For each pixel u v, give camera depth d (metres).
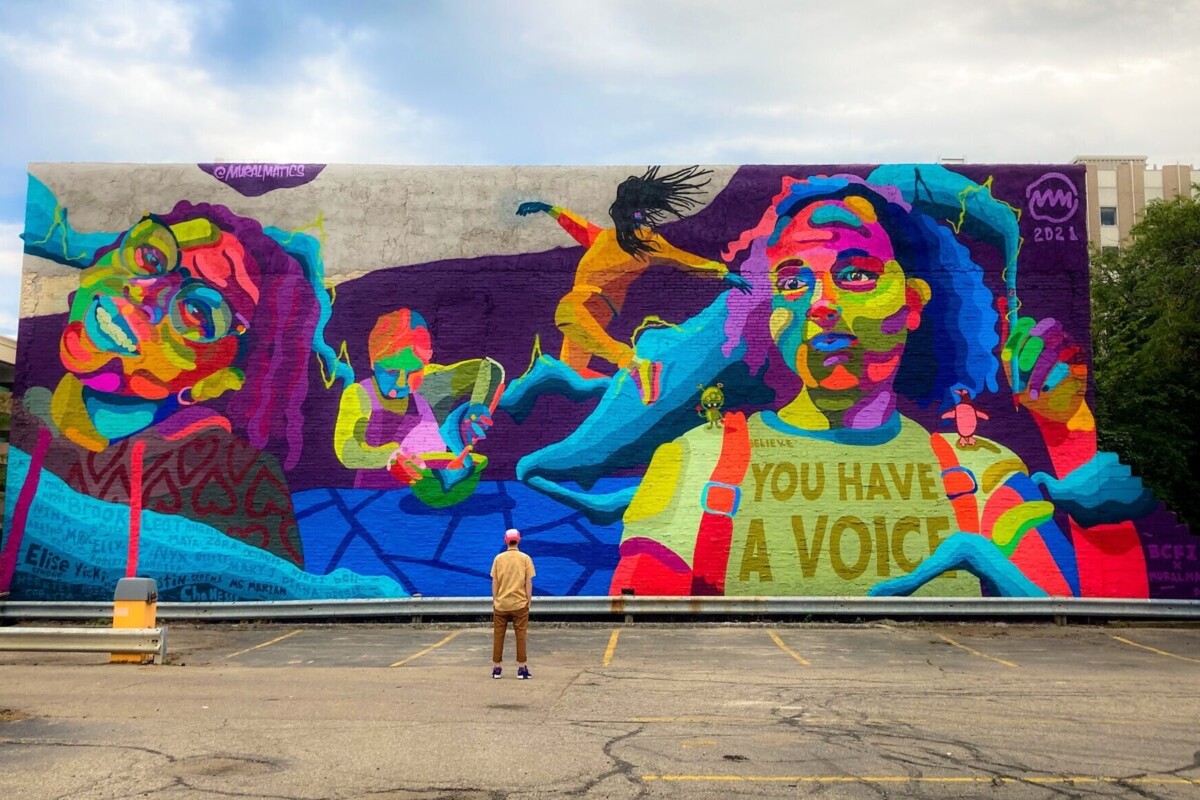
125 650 13.63
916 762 7.59
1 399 32.84
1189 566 19.27
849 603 18.75
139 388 20.20
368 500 19.81
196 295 20.45
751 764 7.49
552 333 20.16
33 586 19.69
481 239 20.50
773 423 19.77
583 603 18.83
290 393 20.12
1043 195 20.30
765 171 20.45
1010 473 19.55
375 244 20.55
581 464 19.77
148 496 19.92
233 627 18.77
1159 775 7.25
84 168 20.86
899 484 19.56
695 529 19.53
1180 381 26.59
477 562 19.58
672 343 20.03
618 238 20.36
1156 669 13.13
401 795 6.61
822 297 20.06
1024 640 16.56
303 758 7.63
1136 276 29.53
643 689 11.25
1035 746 8.16
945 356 19.89
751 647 15.53
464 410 20.00
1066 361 19.88
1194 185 28.89
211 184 20.77
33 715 9.47
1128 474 19.55
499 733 8.59
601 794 6.66
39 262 20.61
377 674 12.56
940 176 20.34
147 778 7.04
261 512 19.83
